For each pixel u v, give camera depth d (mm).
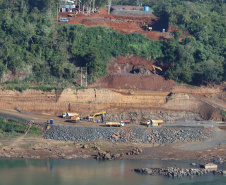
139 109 131250
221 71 150000
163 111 131375
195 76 149000
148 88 143625
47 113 129125
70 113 125500
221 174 88250
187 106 133750
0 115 117938
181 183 82562
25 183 81625
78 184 81375
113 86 142750
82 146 105500
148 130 112625
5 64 141250
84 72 143750
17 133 112312
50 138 109875
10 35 150250
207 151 103938
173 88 144750
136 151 101312
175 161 96812
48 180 83250
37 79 139000
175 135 111625
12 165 92125
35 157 97688
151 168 90812
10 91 129750
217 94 143500
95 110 130750
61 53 147875
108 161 96188
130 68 152000
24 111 126812
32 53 146375
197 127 115500
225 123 124812
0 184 80750
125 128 112938
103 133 110625
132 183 82312
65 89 131625
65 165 92750
